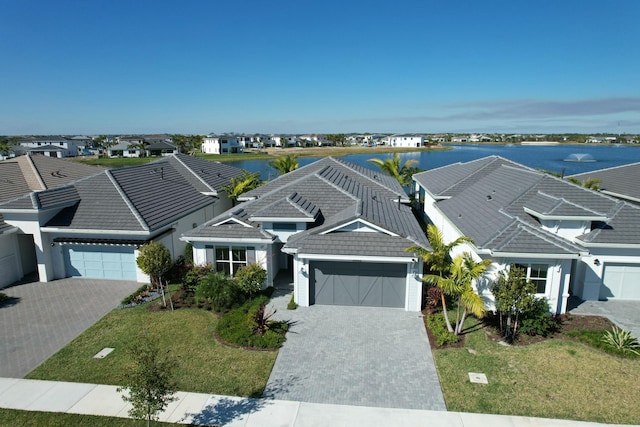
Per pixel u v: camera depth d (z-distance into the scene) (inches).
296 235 788.0
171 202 1016.2
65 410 460.4
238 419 445.1
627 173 1188.5
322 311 713.6
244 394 487.2
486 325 653.3
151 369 383.6
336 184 964.0
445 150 6752.0
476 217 856.9
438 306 723.4
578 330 631.2
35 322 673.0
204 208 1125.1
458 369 536.1
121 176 1009.5
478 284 693.3
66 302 751.7
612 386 498.0
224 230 808.9
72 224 842.8
